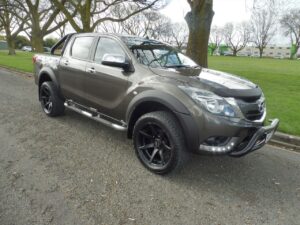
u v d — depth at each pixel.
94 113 5.03
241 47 98.94
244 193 3.57
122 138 5.17
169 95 3.58
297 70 23.64
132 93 4.05
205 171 4.09
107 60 4.13
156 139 3.87
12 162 4.05
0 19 37.69
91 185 3.55
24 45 81.38
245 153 3.51
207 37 9.86
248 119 3.55
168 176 3.86
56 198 3.24
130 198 3.32
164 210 3.13
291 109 7.53
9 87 10.00
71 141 4.94
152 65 4.30
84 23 15.20
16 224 2.78
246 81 4.18
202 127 3.37
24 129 5.44
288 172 4.22
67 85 5.51
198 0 9.51
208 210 3.19
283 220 3.09
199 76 3.91
